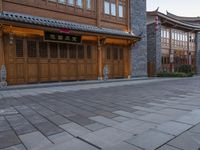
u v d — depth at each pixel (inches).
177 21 1013.2
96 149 122.0
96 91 404.5
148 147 121.3
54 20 525.0
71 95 350.9
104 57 656.4
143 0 791.7
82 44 597.9
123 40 698.8
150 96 332.2
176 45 1091.3
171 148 119.2
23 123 180.4
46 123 179.6
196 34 1230.9
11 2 459.8
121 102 280.5
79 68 593.6
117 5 701.3
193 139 132.5
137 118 191.9
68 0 565.3
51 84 488.7
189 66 1042.1
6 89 415.8
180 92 377.1
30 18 467.8
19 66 477.1
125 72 727.1
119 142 131.2
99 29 609.0
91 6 621.9
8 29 446.9
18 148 126.0
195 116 190.9
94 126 168.9
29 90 419.8
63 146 127.7
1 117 202.1
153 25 930.7
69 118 195.9
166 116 195.6
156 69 933.2
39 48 510.9
